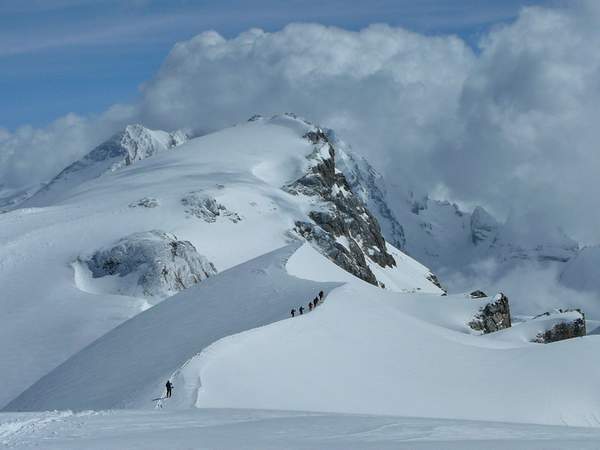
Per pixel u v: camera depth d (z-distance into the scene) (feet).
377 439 101.24
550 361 219.82
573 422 189.67
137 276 461.78
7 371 353.92
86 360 249.34
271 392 160.86
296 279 277.85
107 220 579.48
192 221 593.01
